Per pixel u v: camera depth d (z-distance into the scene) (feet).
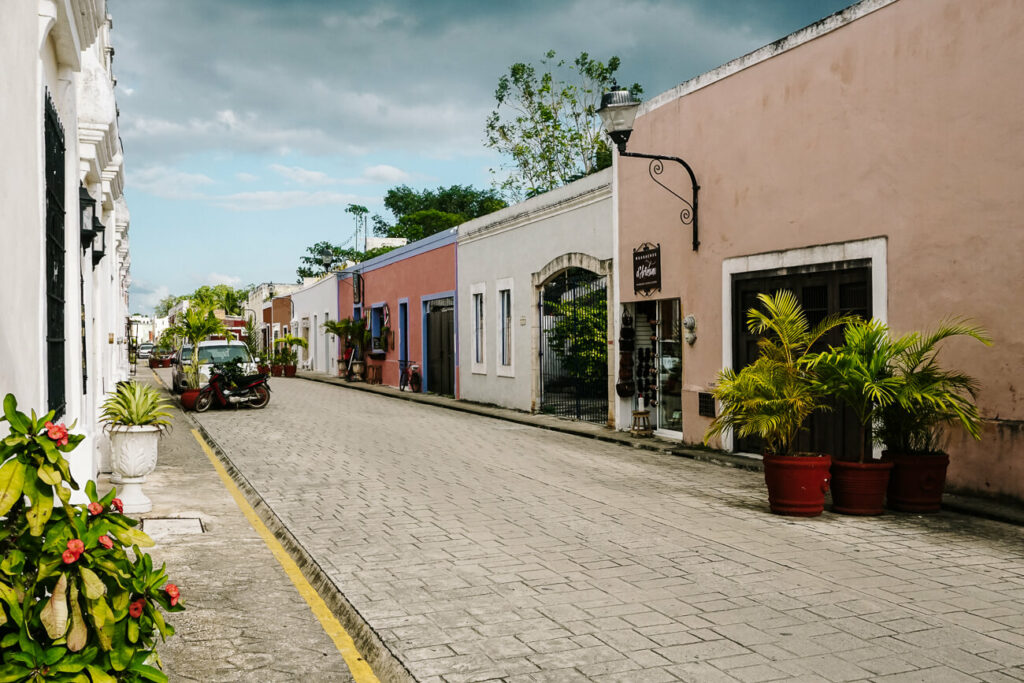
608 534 23.02
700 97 39.75
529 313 58.65
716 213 38.81
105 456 36.47
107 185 36.68
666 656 14.20
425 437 46.21
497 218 63.57
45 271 17.22
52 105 19.11
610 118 36.78
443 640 14.98
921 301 28.43
